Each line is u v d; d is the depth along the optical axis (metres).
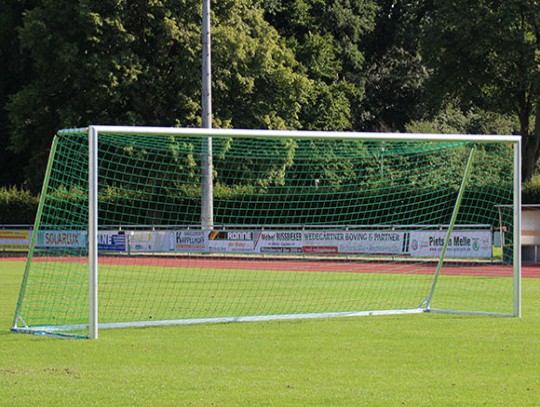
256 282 25.20
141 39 52.66
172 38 50.72
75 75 52.06
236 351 11.78
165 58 52.66
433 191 34.00
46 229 35.38
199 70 51.12
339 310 17.97
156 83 52.09
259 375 9.98
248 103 54.75
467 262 34.41
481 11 57.03
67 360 11.11
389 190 34.56
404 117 79.44
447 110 78.31
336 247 36.31
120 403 8.52
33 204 50.44
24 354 11.62
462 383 9.46
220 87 51.78
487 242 34.66
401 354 11.45
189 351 11.80
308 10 73.19
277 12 71.19
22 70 58.53
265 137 15.03
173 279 26.14
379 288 23.25
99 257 37.22
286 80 54.88
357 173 32.97
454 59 59.94
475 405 8.39
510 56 56.88
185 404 8.46
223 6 53.12
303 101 56.88
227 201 37.91
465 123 79.25
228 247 37.84
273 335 13.40
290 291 22.31
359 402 8.52
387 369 10.34
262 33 55.59
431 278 26.72
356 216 39.25
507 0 56.47
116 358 11.25
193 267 31.89
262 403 8.48
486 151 32.78
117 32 50.47
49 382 9.59
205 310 17.83
